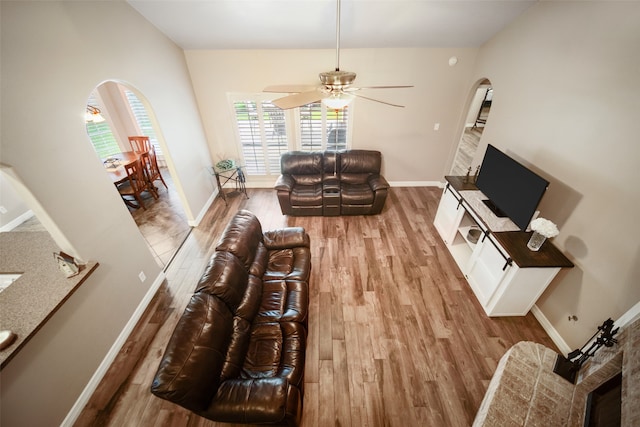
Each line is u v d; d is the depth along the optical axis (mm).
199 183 4102
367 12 2854
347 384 2025
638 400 1197
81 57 2043
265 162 4762
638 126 1679
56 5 1837
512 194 2514
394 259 3225
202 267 3168
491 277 2479
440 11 2842
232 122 4344
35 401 1620
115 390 2018
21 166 1581
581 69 2098
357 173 4324
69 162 1898
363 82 3957
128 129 5242
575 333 2115
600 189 1929
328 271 3057
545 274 2162
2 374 1460
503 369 1731
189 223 3896
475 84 3787
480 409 1738
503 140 3104
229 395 1457
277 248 2689
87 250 2014
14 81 1565
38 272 1933
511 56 2984
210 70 3891
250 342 1880
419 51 3723
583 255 2051
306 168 4270
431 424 1815
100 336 2102
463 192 3088
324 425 1816
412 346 2277
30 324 1585
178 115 3537
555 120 2359
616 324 1731
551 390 1622
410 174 4867
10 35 1546
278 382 1518
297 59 3799
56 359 1751
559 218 2293
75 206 1927
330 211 4023
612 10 1838
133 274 2512
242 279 2047
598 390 1515
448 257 3254
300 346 1873
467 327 2434
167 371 1298
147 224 3889
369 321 2488
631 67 1727
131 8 2627
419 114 4246
